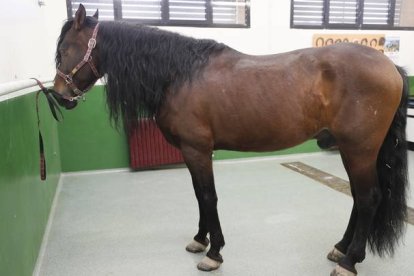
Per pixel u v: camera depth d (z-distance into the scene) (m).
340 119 1.56
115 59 1.63
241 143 1.66
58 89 1.68
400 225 1.70
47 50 3.28
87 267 1.87
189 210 2.66
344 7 4.36
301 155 4.43
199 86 1.58
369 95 1.51
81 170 3.76
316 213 2.53
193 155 1.66
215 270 1.81
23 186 1.72
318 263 1.86
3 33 1.63
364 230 1.66
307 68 1.56
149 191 3.14
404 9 4.61
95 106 3.66
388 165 1.67
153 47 1.62
